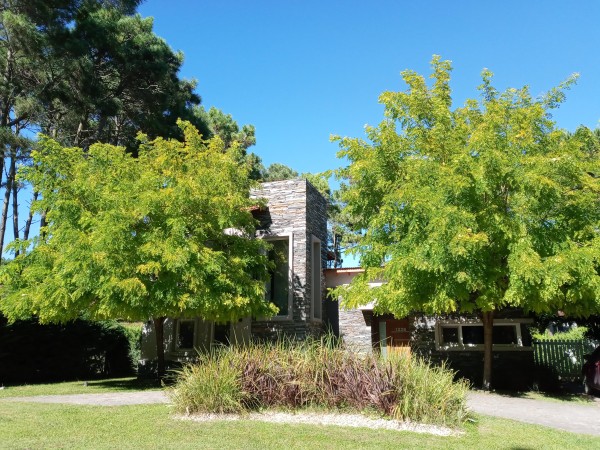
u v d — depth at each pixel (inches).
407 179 456.8
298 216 647.8
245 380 329.1
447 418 304.8
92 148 526.3
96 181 502.9
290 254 636.7
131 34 976.9
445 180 415.8
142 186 493.7
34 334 633.0
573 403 440.1
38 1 805.2
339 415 312.7
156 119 983.6
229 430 274.5
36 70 879.1
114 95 960.3
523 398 458.6
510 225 416.5
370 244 491.8
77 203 485.7
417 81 491.8
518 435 293.3
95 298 487.5
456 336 613.0
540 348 663.8
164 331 657.0
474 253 401.1
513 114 448.1
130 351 767.1
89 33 874.8
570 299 417.7
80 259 442.3
